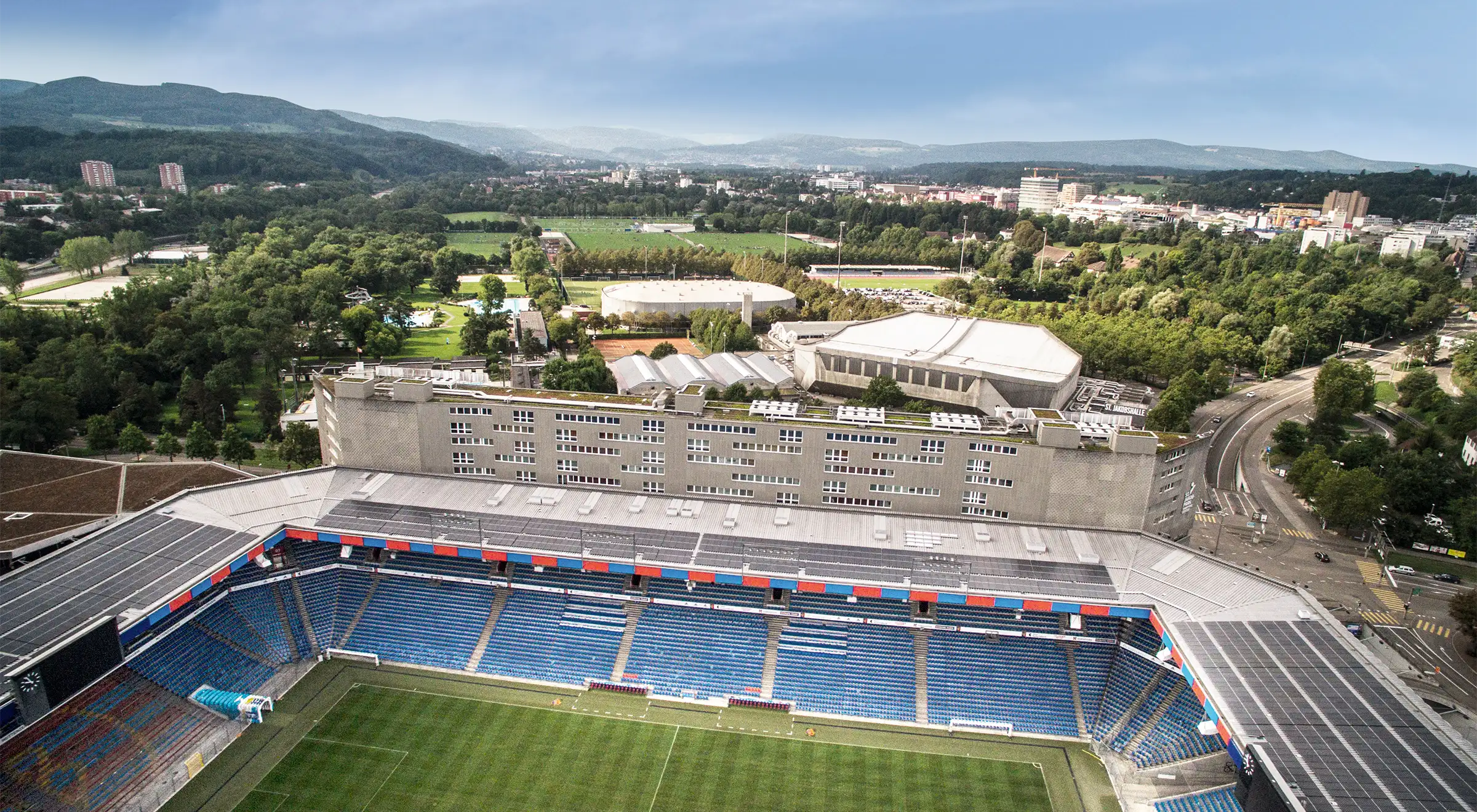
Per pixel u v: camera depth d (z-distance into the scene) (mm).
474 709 111438
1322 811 73375
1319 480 172500
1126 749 105312
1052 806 96688
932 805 96875
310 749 102875
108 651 95250
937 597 110812
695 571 114750
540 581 127500
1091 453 120688
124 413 198500
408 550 120750
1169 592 110188
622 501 130625
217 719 105812
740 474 130250
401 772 99938
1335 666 94438
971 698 112312
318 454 175375
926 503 127375
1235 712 87125
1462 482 173375
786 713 111812
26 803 88000
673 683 115750
